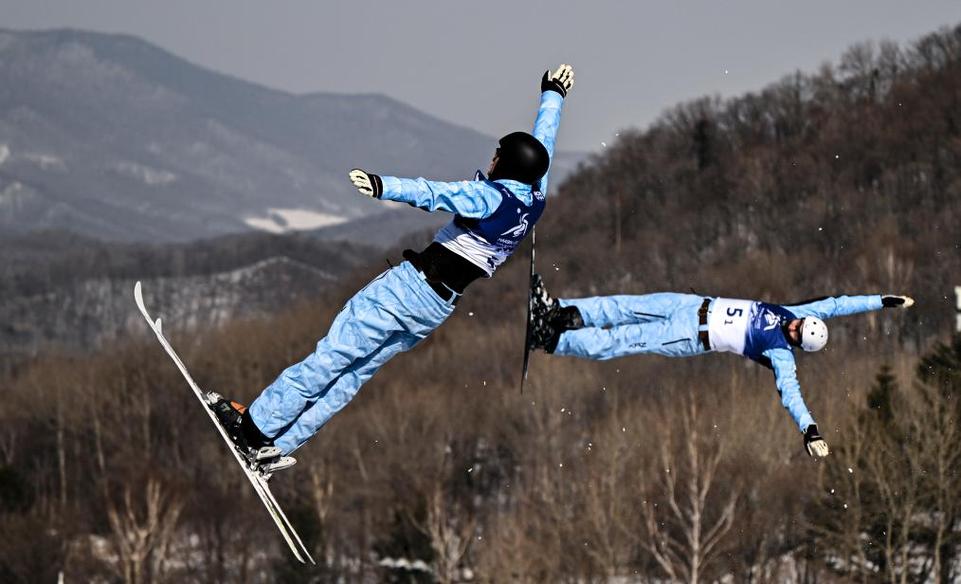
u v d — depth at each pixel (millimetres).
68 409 155625
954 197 165750
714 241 198875
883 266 136750
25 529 109938
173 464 146000
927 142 193750
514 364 150250
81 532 119562
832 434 83312
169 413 154250
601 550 77625
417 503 96500
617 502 80000
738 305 21266
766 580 78438
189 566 110312
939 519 73438
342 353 17750
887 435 71625
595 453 95438
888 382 80938
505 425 123000
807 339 20797
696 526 72688
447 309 17844
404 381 152375
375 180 15836
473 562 93688
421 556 93250
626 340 21297
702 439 82312
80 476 147625
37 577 105562
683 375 117625
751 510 80125
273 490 125562
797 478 80625
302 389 17828
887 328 123062
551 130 19359
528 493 101938
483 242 17547
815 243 175125
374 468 122875
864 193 184750
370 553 109812
